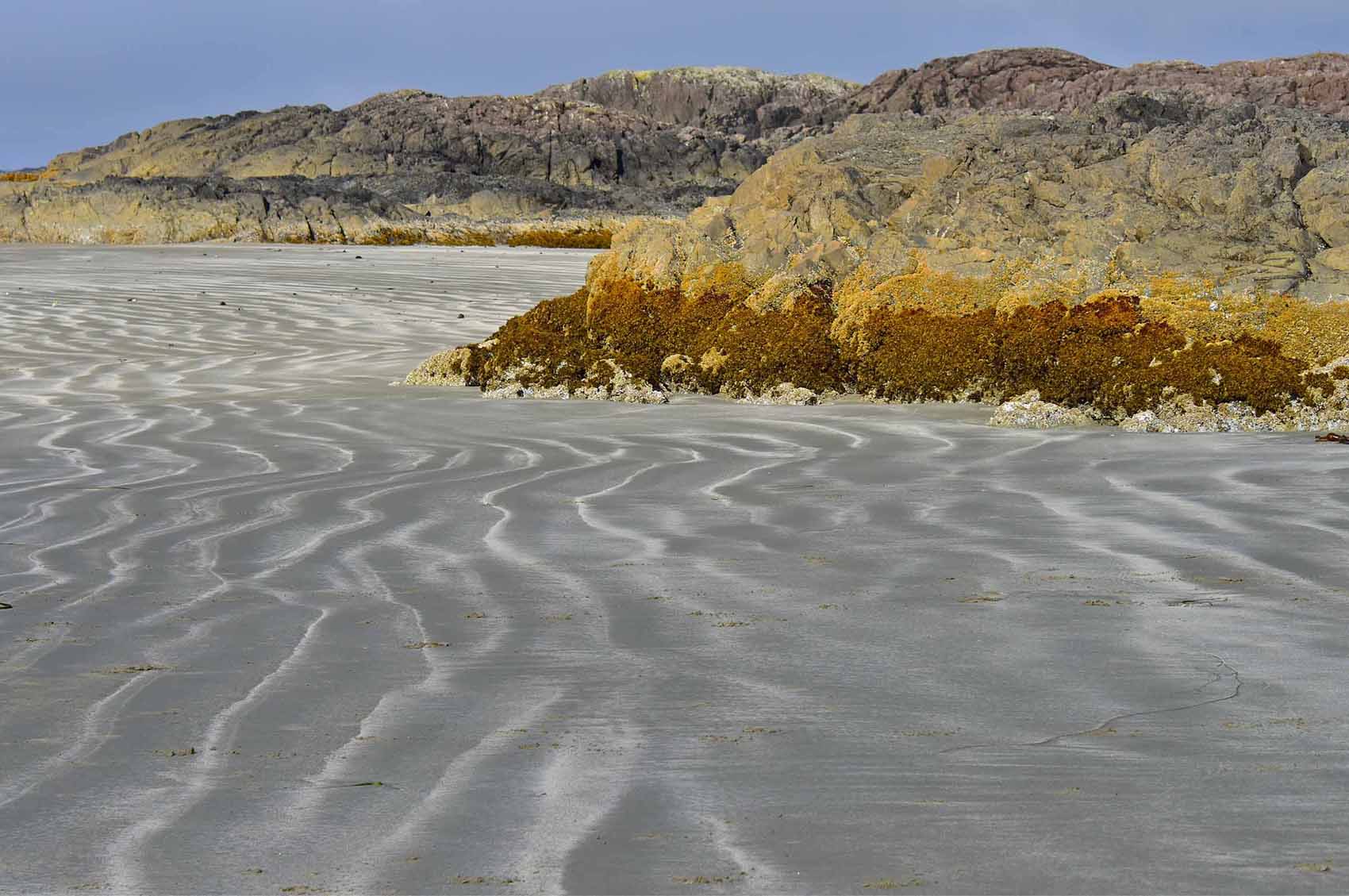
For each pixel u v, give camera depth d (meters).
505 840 3.88
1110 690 5.30
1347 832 3.79
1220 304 14.92
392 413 14.90
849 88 168.88
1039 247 16.58
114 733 4.93
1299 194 17.16
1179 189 17.39
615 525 9.08
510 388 16.58
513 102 136.50
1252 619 6.39
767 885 3.54
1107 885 3.49
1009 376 15.49
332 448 12.59
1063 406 14.39
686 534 8.77
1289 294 14.97
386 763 4.57
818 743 4.73
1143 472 10.79
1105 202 17.31
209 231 64.69
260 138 123.88
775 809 4.09
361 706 5.25
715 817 4.03
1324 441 12.28
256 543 8.66
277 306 27.73
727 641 6.18
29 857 3.83
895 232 17.97
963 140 20.53
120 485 10.86
